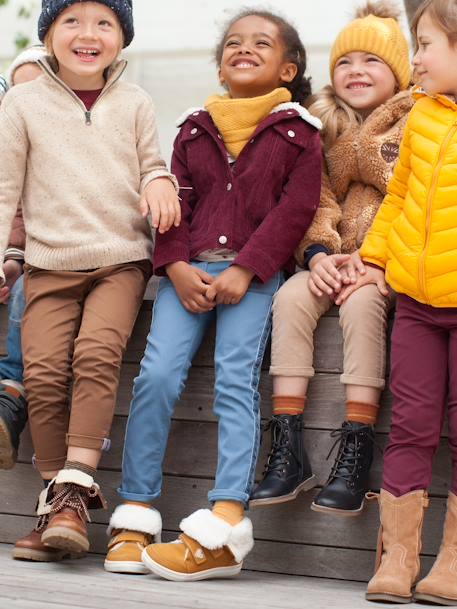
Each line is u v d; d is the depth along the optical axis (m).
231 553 2.08
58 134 2.43
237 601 1.79
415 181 2.11
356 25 2.64
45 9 2.46
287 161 2.43
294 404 2.25
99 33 2.44
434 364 2.04
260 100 2.47
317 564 2.26
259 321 2.31
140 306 2.48
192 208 2.50
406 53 2.69
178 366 2.27
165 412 2.25
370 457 2.17
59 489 2.12
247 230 2.40
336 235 2.44
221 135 2.50
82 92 2.49
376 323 2.22
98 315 2.29
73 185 2.40
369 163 2.51
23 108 2.44
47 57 2.54
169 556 2.03
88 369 2.22
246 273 2.30
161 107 5.46
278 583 2.12
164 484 2.40
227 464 2.16
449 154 2.06
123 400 2.47
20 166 2.43
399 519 1.99
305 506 2.28
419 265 2.03
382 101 2.64
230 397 2.22
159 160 2.49
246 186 2.42
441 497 2.20
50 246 2.38
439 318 2.04
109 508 2.43
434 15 2.10
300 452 2.21
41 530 2.21
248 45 2.56
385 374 2.26
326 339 2.32
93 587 1.86
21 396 2.41
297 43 2.65
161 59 5.50
